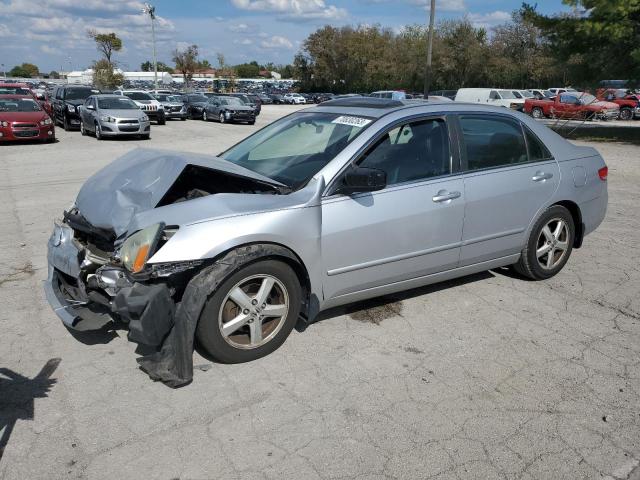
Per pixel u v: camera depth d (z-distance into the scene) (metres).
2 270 5.33
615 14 19.58
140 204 3.61
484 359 3.71
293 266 3.59
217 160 4.00
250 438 2.88
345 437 2.90
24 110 18.17
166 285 3.21
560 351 3.83
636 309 4.53
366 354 3.74
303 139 4.27
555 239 5.02
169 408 3.11
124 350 3.75
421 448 2.83
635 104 31.28
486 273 5.31
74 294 3.80
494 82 52.72
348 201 3.73
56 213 7.79
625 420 3.08
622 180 10.96
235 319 3.45
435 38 54.69
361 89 69.69
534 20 22.88
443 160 4.24
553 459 2.77
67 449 2.77
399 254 4.00
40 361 3.59
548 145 4.93
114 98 20.34
